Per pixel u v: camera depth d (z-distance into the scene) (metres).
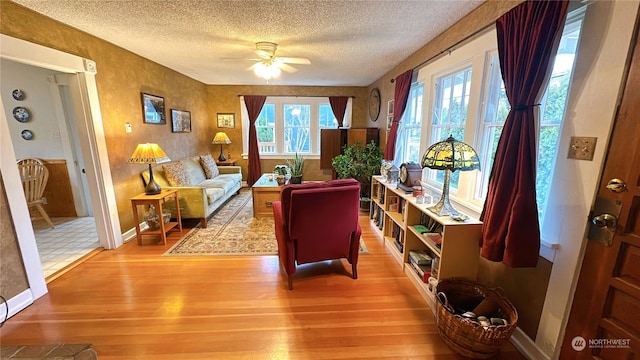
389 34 2.64
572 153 1.31
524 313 1.61
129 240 3.12
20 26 2.02
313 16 2.23
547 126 1.57
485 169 2.09
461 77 2.41
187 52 3.28
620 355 1.17
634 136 1.08
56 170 3.81
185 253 2.80
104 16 2.23
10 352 1.47
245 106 5.87
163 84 4.03
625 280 1.14
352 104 5.91
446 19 2.28
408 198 2.36
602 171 1.19
